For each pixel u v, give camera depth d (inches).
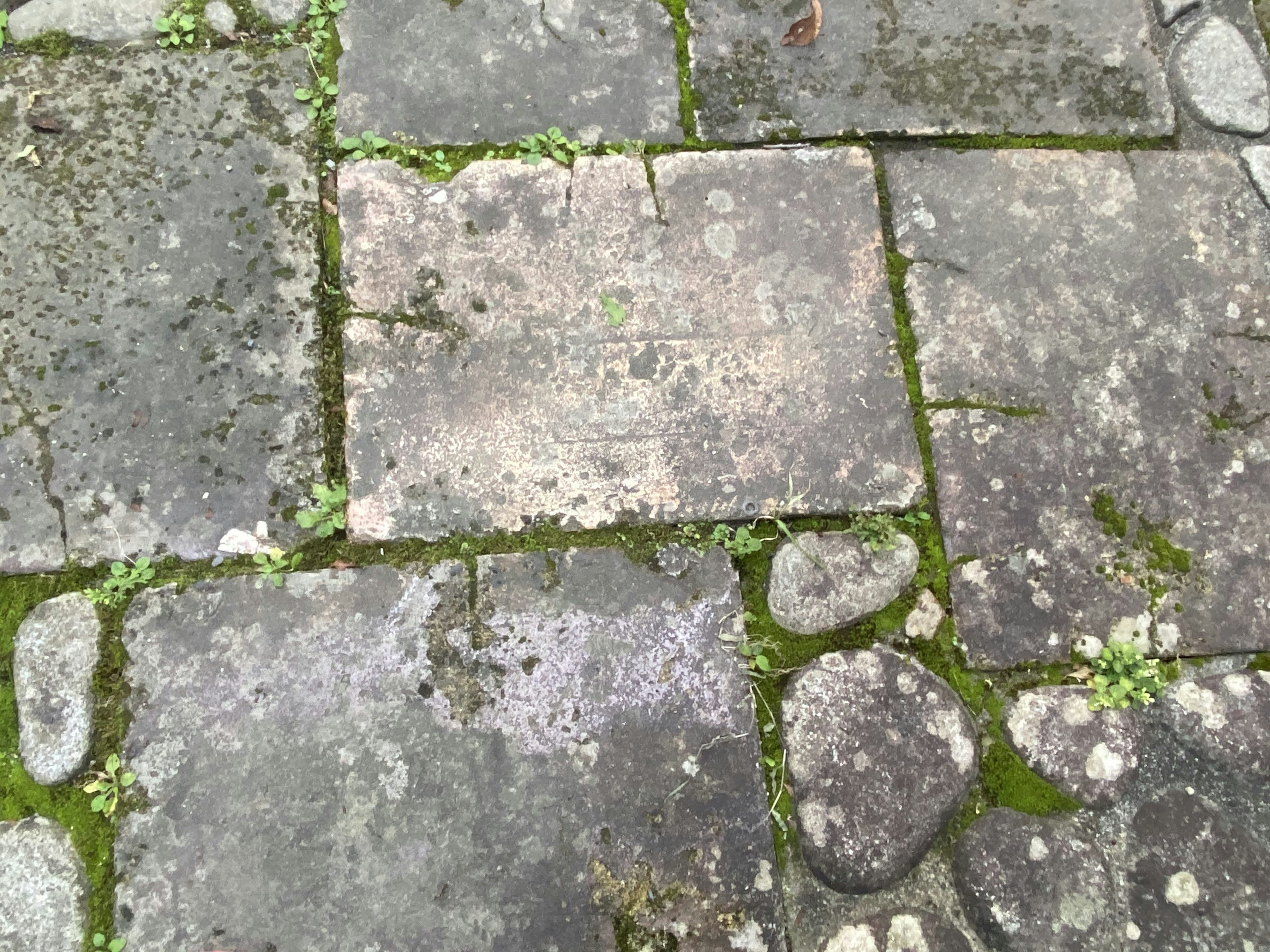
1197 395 43.2
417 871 39.3
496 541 40.9
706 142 43.4
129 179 41.4
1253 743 41.4
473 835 39.5
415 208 42.1
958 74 44.4
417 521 40.8
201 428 40.6
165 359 40.8
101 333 40.7
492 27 43.4
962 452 42.4
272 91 42.4
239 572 40.2
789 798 40.4
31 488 40.0
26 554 39.8
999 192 43.9
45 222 41.1
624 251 42.5
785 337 42.4
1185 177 44.5
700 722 40.4
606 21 43.8
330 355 41.4
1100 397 43.0
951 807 40.6
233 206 41.6
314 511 40.4
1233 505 42.7
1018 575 41.9
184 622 39.8
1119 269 43.8
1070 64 44.8
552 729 40.1
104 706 39.3
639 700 40.4
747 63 43.9
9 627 39.5
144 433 40.4
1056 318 43.3
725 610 41.0
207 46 42.5
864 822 40.2
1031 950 40.0
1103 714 41.4
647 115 43.4
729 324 42.4
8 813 38.8
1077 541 42.2
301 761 39.5
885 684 40.9
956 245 43.4
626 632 40.7
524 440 41.3
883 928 40.0
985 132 44.2
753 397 42.1
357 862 39.2
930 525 42.1
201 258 41.3
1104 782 40.9
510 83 43.2
